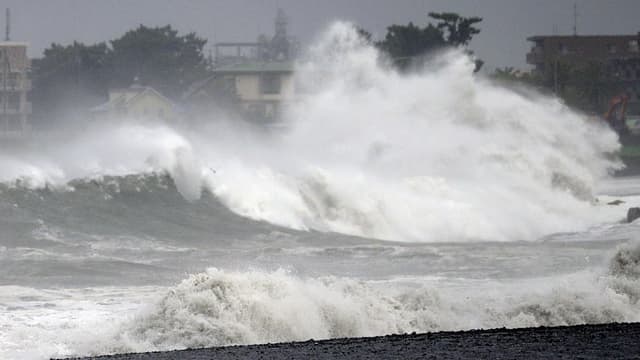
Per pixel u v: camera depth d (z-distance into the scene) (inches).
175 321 2188.7
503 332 2287.2
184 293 2240.4
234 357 2037.4
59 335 2246.6
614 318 2452.0
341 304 2322.8
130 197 4276.6
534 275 3122.5
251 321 2217.0
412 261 3457.2
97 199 4180.6
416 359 2031.3
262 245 3917.3
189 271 3186.5
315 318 2273.6
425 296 2445.9
